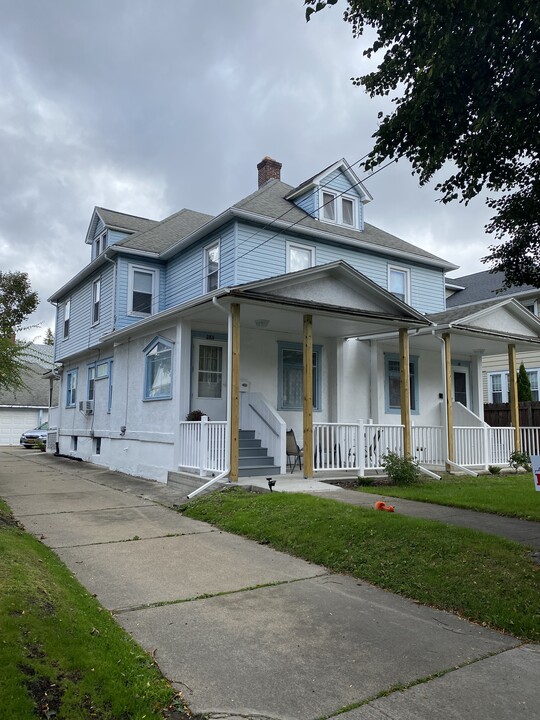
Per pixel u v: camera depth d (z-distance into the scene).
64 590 4.55
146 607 4.60
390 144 6.19
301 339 13.84
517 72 5.06
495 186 6.61
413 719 2.90
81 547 6.53
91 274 18.20
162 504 9.52
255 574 5.56
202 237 14.55
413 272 16.97
